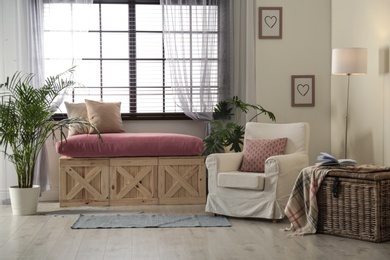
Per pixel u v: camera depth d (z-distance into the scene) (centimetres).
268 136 608
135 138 649
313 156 717
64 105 709
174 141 652
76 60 694
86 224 532
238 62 708
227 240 467
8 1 689
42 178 679
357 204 470
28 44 679
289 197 551
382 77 584
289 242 460
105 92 727
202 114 706
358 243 456
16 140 606
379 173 470
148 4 732
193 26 705
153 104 732
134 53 729
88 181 645
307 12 714
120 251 430
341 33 685
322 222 495
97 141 641
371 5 606
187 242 460
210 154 617
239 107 684
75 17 692
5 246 450
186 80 702
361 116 634
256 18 708
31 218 573
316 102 717
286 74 713
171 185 657
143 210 620
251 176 547
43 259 409
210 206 578
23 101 589
